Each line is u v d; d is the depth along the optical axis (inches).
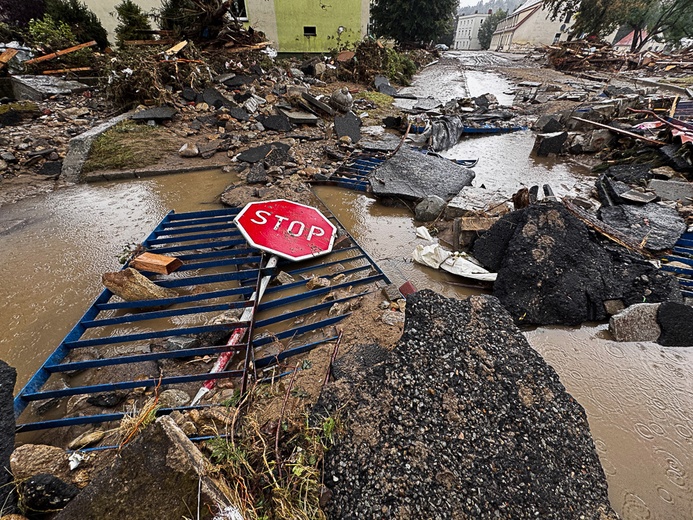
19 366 99.6
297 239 146.8
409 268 143.9
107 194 209.2
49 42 373.1
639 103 335.9
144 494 50.6
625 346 108.5
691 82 539.8
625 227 155.6
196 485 50.7
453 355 77.4
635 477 75.2
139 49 340.8
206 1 392.2
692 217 163.3
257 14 593.0
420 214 181.3
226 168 238.2
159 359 98.8
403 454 63.9
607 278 121.4
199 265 131.6
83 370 96.9
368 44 546.6
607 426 85.9
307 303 123.4
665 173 206.5
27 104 277.4
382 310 111.0
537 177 241.4
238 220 144.3
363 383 75.4
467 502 59.3
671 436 83.8
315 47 642.2
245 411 77.9
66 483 57.9
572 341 110.8
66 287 131.3
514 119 399.2
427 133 296.7
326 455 65.2
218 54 406.3
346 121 320.5
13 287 131.0
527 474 63.7
